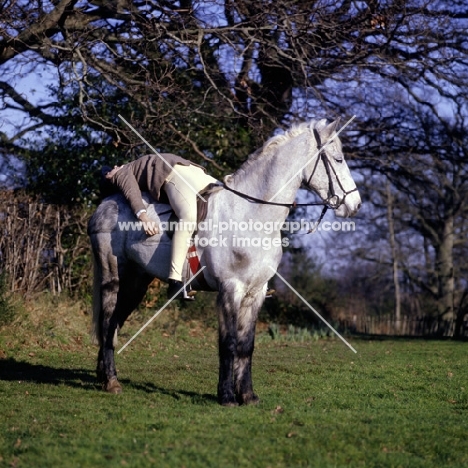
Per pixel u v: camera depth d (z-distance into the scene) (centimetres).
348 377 876
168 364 984
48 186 1473
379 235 3253
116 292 759
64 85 1256
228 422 571
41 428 555
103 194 808
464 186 2772
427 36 1584
